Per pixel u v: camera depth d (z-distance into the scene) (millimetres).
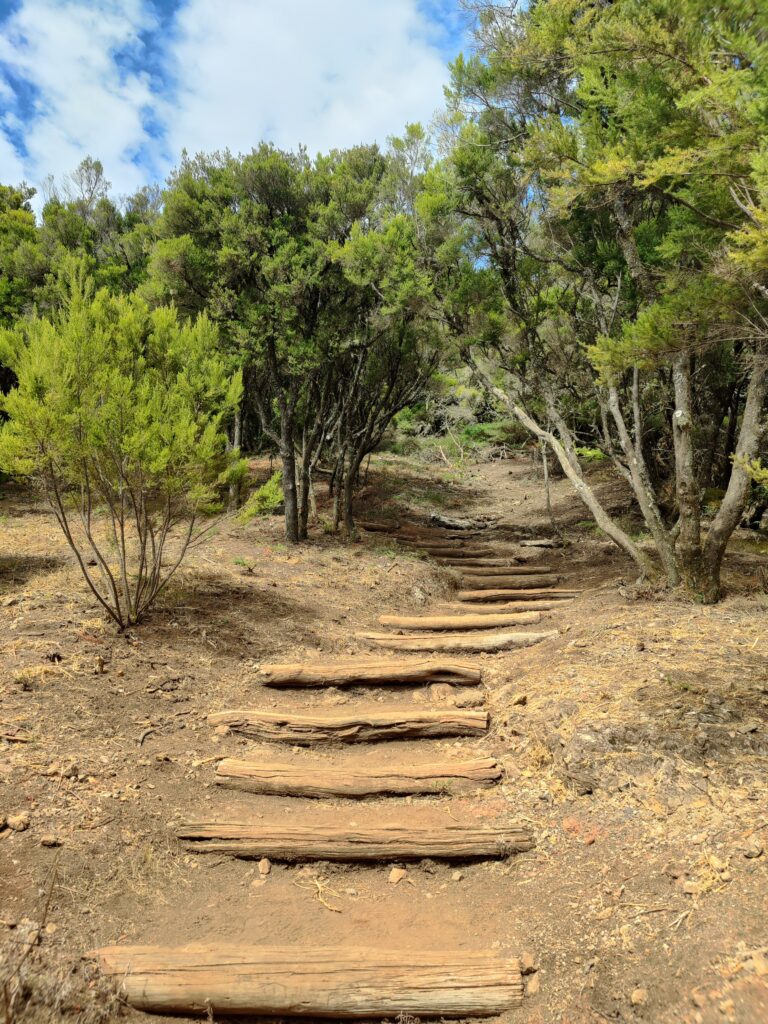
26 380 4230
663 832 2795
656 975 2137
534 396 8523
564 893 2684
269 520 10281
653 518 6246
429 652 5762
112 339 4949
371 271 7629
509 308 7504
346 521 9711
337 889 2939
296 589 6891
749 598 5797
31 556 6703
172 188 8516
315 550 8695
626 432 6469
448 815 3340
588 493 6961
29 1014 2043
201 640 5125
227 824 3186
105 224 14359
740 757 3088
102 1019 2131
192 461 4688
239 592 6344
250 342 8000
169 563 6770
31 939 2309
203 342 5426
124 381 4535
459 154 6699
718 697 3652
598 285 7008
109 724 3836
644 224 5930
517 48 5320
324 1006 2248
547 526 11656
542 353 7961
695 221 4062
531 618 6480
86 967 2287
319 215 8359
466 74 6562
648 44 2918
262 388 10195
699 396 9031
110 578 4891
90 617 5004
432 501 13797
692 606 5660
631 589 6445
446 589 8156
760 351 5043
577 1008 2154
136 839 3012
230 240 7934
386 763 3896
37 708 3764
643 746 3334
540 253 7332
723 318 3395
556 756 3559
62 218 12625
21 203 14367
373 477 15203
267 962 2350
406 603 7344
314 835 3141
